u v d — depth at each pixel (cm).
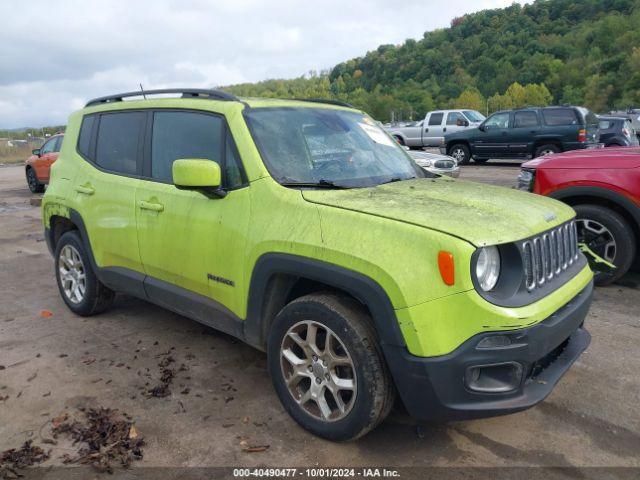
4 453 298
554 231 305
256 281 320
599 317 483
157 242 392
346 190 326
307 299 299
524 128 1816
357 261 271
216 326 368
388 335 264
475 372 261
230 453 296
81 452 299
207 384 373
